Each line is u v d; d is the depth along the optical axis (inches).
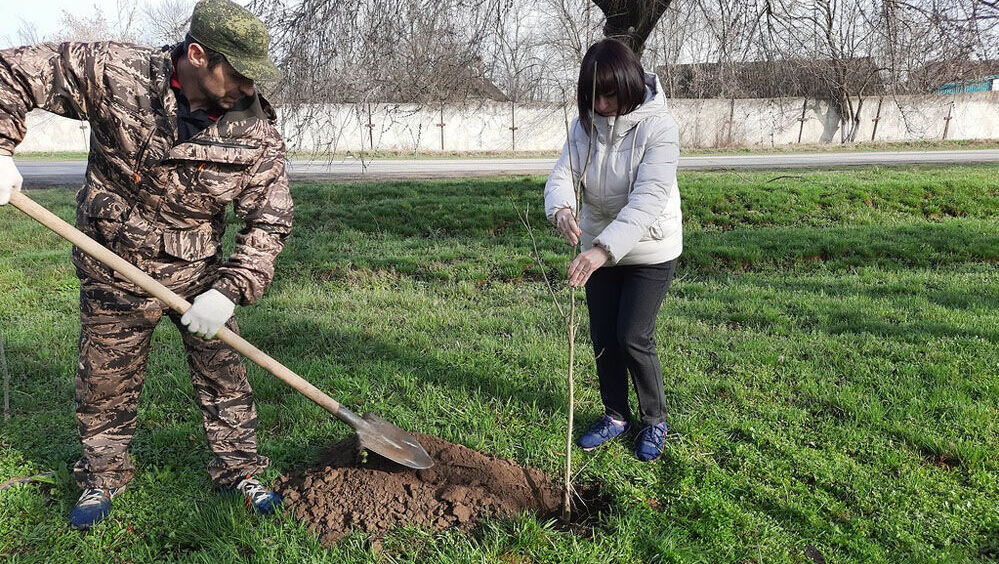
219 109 87.4
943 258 296.0
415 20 296.0
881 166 592.7
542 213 366.9
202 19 79.0
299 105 308.8
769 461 126.5
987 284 254.5
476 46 304.7
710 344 189.5
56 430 137.6
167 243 92.9
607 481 120.6
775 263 296.0
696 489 117.5
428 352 180.1
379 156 820.0
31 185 486.3
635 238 106.3
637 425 138.5
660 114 110.5
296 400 149.3
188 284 98.5
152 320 99.6
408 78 309.6
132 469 111.0
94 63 82.6
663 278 120.0
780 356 178.4
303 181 490.6
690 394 155.8
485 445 132.0
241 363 109.7
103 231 91.5
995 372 164.9
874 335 195.9
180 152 85.4
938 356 176.2
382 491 109.6
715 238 324.5
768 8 293.6
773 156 776.3
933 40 281.6
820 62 318.0
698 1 295.3
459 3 293.1
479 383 159.5
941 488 117.3
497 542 99.9
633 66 106.3
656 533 106.7
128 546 103.1
